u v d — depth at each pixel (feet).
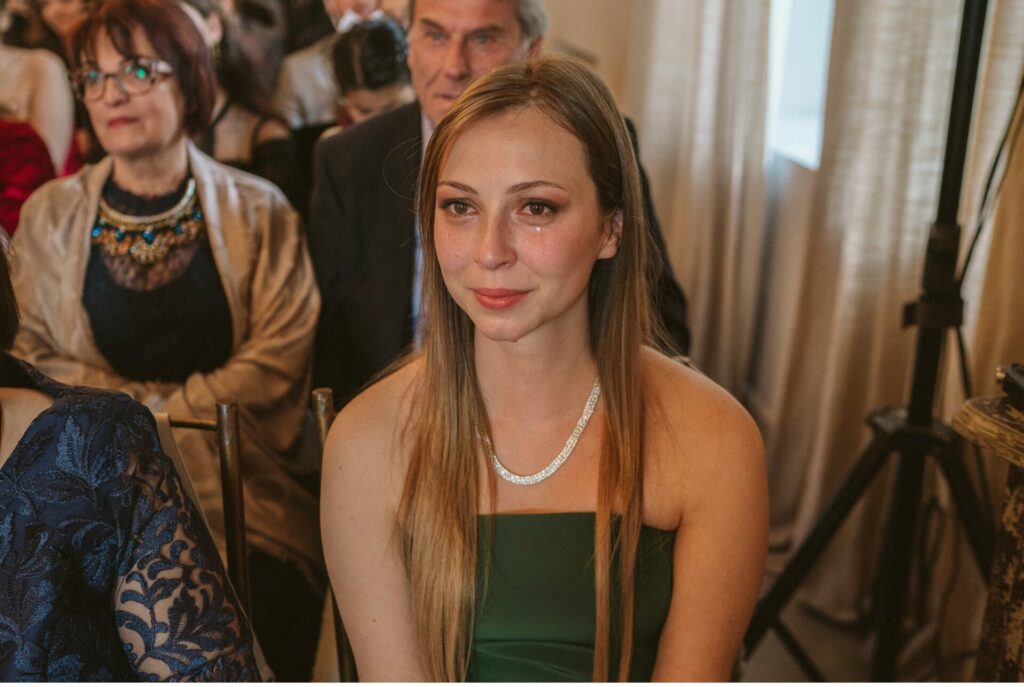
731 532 3.74
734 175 8.34
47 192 6.19
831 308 7.72
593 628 3.69
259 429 6.39
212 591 3.63
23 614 3.41
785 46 8.60
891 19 6.51
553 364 3.66
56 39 6.10
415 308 6.08
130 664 3.64
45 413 3.58
